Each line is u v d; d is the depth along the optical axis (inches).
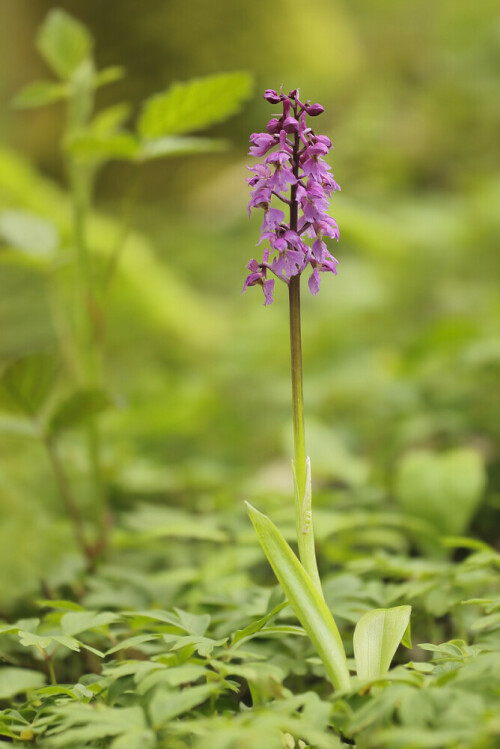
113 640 124.9
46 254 200.7
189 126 182.9
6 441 251.8
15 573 169.5
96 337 197.2
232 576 152.6
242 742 76.4
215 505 217.0
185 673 90.8
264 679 90.4
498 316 304.7
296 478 100.1
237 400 339.0
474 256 396.5
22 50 603.8
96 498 195.5
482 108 546.0
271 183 96.6
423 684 87.0
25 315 353.1
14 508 186.1
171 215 626.2
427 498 192.2
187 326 397.7
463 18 634.2
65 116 631.8
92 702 106.5
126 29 675.4
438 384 279.0
